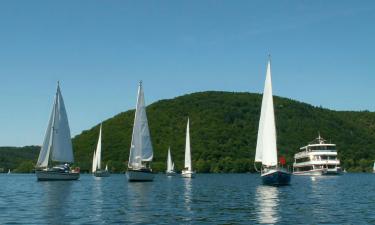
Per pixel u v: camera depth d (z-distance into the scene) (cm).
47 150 8044
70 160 8244
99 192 5428
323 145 13575
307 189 6009
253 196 4769
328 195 4922
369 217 2959
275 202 4038
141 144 7612
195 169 17812
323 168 13075
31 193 5253
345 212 3247
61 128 8131
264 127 6166
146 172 7706
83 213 3188
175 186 7019
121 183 7844
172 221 2780
